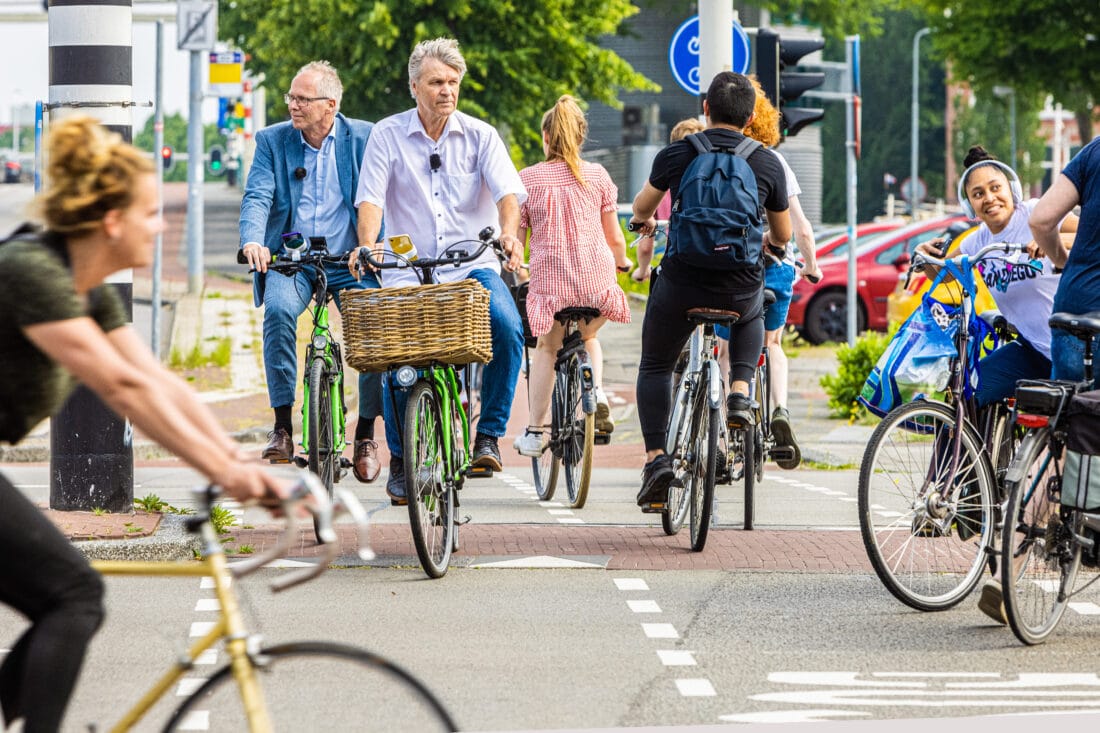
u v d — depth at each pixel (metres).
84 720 13.68
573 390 27.05
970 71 108.12
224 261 97.81
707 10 35.34
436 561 20.56
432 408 20.52
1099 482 16.44
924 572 18.56
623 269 28.28
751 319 22.16
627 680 15.34
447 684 15.12
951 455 18.34
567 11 103.19
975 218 21.56
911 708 14.41
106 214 9.95
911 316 18.75
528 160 108.88
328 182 23.55
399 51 99.88
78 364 9.59
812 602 19.12
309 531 23.91
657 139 125.25
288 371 22.47
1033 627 16.98
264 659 9.40
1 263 9.69
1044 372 18.69
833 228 67.44
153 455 38.97
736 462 25.20
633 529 24.72
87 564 9.96
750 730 13.65
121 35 23.73
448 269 22.52
